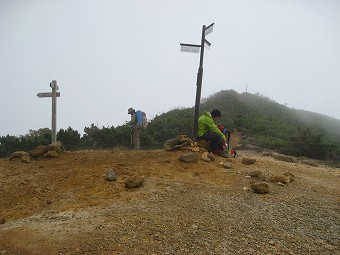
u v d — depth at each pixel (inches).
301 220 184.5
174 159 288.7
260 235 164.2
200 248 149.6
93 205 199.5
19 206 208.1
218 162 293.6
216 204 202.4
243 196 219.0
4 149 478.9
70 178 248.4
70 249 147.3
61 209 196.4
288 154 584.7
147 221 175.3
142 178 233.9
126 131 581.3
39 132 649.0
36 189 230.2
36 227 170.7
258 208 199.3
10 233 163.3
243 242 156.3
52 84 358.3
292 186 250.2
